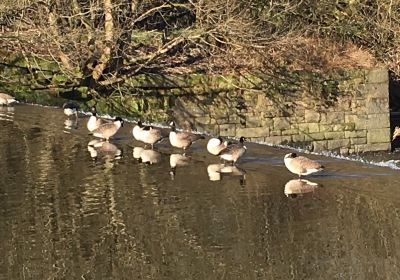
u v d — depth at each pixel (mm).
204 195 14031
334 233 11938
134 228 12117
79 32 24469
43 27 24359
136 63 25625
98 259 10797
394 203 13672
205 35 25391
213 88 25516
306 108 26406
